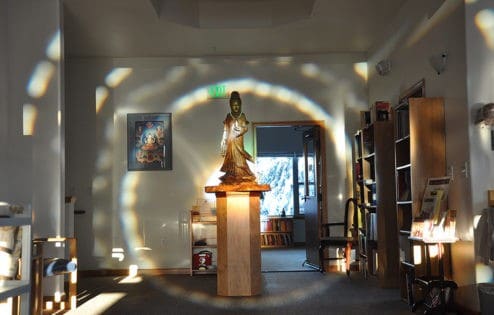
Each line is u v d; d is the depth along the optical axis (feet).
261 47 32.60
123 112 33.53
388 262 26.12
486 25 19.20
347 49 33.35
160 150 33.45
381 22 28.91
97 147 33.32
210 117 33.65
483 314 17.26
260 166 53.36
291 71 33.88
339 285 26.76
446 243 20.63
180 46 32.04
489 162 18.98
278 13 29.30
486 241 18.51
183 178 33.35
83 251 32.71
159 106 33.63
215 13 29.45
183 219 33.19
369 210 28.55
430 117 21.16
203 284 28.02
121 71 33.65
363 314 20.11
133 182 33.27
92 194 33.09
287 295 24.06
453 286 19.42
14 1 24.06
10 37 23.97
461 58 19.60
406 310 20.72
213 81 33.78
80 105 33.42
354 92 33.78
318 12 27.45
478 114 18.92
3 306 15.19
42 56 23.93
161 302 22.94
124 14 27.07
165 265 32.94
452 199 20.47
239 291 23.90
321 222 33.04
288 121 33.63
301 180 52.42
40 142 23.65
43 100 23.77
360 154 31.35
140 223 33.09
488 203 18.79
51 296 22.62
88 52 32.73
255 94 33.76
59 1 24.18
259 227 24.40
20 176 23.30
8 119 23.68
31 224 13.38
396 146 23.47
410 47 25.45
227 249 23.89
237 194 23.88
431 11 22.56
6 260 14.70
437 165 21.08
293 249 46.37
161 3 27.81
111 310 21.48
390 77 28.76
